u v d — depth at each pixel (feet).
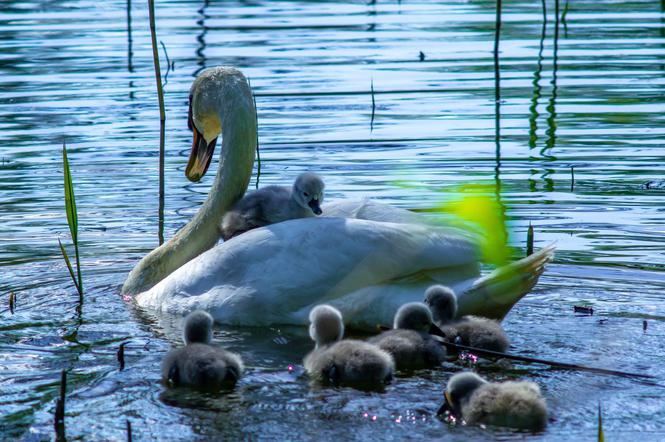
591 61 89.86
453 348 37.35
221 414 31.42
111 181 61.72
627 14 110.73
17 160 64.69
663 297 43.37
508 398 29.99
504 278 38.19
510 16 110.11
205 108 49.34
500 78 84.58
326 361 34.42
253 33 100.48
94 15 109.19
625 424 30.27
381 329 38.40
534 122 72.18
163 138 55.31
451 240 39.55
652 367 35.17
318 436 29.60
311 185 42.88
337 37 98.63
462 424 30.40
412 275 39.99
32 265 49.42
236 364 34.35
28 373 35.17
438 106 76.54
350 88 81.35
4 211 56.70
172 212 57.21
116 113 74.74
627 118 72.74
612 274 46.21
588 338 38.50
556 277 46.19
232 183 47.52
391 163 63.21
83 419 31.12
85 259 50.52
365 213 42.57
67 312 42.78
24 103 77.10
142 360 36.58
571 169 62.03
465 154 65.05
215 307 40.81
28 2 116.16
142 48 94.43
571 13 111.75
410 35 100.27
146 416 31.30
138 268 46.68
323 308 36.99
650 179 60.03
